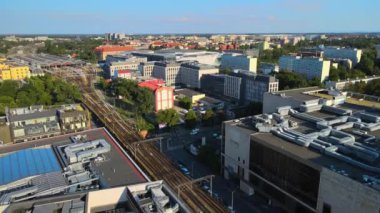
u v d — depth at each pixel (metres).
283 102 165.12
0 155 99.50
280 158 103.38
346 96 174.38
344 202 83.19
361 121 127.19
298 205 100.50
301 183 96.94
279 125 121.81
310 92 181.25
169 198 72.62
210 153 144.12
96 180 81.88
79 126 164.50
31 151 101.31
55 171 87.31
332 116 137.38
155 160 132.25
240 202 112.88
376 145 103.12
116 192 74.81
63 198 71.19
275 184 107.38
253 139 113.88
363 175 81.62
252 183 118.31
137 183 80.56
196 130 181.75
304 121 132.12
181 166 137.25
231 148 127.19
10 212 67.12
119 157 96.62
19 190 76.06
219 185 125.75
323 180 88.50
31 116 159.88
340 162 92.31
